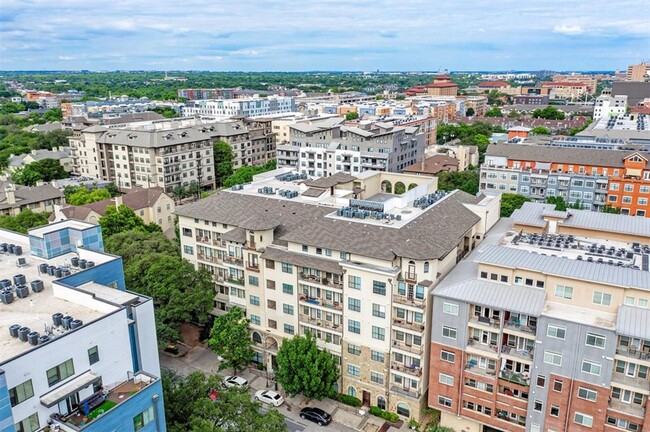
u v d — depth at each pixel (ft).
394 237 261.65
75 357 169.37
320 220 290.35
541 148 590.14
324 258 272.31
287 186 379.96
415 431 256.52
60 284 201.05
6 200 508.94
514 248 260.01
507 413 234.79
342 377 278.05
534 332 225.76
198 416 203.82
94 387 175.01
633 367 208.44
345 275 260.83
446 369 245.24
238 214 322.55
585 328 204.85
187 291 300.61
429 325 253.44
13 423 147.64
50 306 195.11
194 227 336.08
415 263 244.83
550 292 226.58
